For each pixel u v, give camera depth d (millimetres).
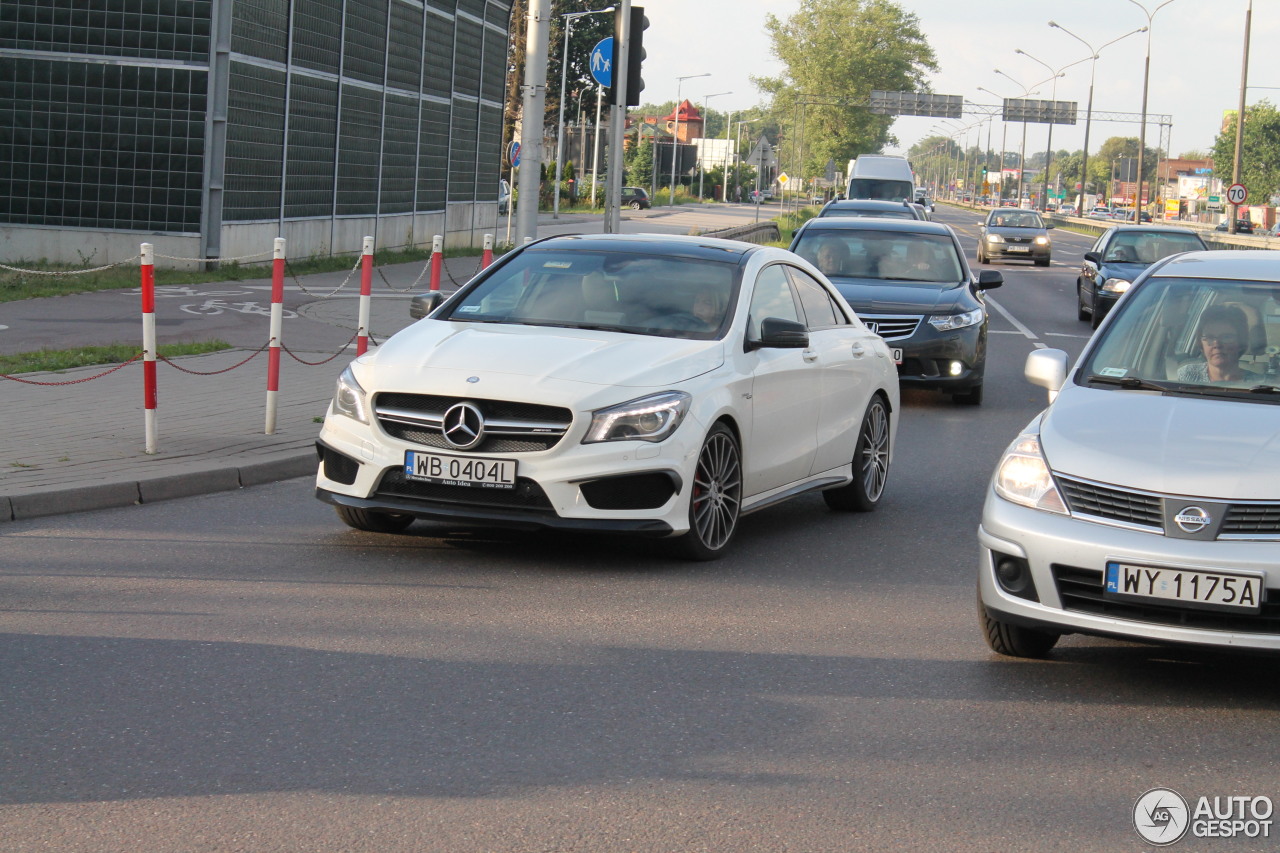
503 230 54156
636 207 105562
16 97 27344
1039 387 18812
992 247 52219
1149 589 6004
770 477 9227
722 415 8531
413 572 7996
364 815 4578
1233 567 5891
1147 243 27797
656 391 8141
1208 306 7637
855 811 4754
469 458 7980
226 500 9859
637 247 9758
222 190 27688
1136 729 5750
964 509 10742
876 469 10812
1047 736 5629
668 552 8625
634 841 4430
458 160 43219
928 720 5777
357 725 5457
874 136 142000
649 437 8008
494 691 5934
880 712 5859
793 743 5426
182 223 27656
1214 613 5949
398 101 37375
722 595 7770
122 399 13203
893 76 134500
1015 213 54250
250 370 15609
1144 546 6008
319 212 32812
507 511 8023
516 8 88812
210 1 27031
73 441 10992
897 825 4641
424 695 5848
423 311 9648
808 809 4754
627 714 5699
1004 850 4473
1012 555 6324
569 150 123250
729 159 175125
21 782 4785
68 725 5355
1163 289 7875
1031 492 6375
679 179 160125
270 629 6738
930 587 8156
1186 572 5945
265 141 29516
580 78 102562
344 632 6738
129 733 5289
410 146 38594
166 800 4656
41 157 27547
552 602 7449
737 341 8914
